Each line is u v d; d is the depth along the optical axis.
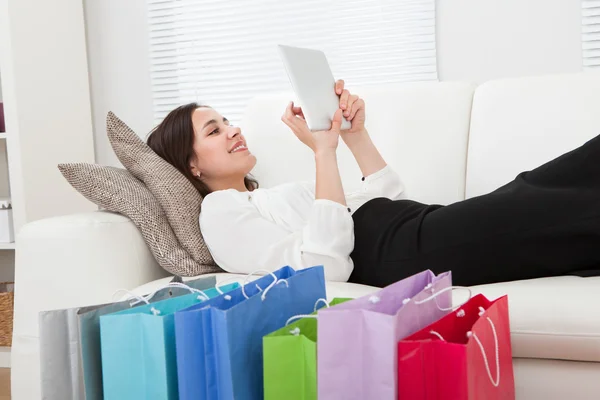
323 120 1.75
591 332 1.29
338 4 2.97
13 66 2.82
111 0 3.31
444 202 2.04
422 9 2.83
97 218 1.74
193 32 3.22
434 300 1.07
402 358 0.93
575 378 1.34
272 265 1.70
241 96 3.19
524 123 1.96
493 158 1.98
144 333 1.04
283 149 2.23
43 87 2.97
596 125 1.88
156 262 1.87
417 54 2.86
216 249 1.77
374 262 1.69
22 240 1.74
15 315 1.75
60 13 3.09
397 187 1.98
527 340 1.34
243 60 3.16
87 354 1.09
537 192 1.53
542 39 2.70
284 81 3.11
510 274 1.54
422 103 2.12
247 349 1.02
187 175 2.04
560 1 2.66
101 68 3.35
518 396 1.38
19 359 1.73
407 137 2.10
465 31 2.80
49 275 1.71
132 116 3.34
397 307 1.09
